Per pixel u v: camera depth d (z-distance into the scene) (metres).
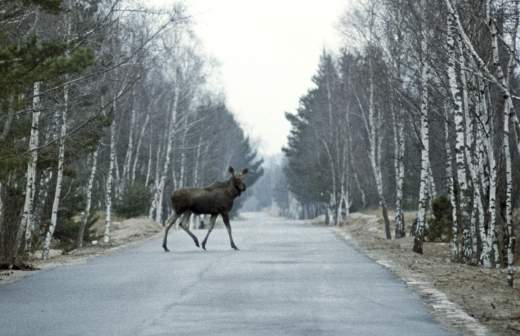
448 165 56.28
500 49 45.50
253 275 34.78
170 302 25.77
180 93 108.06
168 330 20.30
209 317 22.53
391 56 68.44
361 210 143.50
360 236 77.12
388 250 53.59
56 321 21.89
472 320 22.27
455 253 48.06
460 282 33.09
